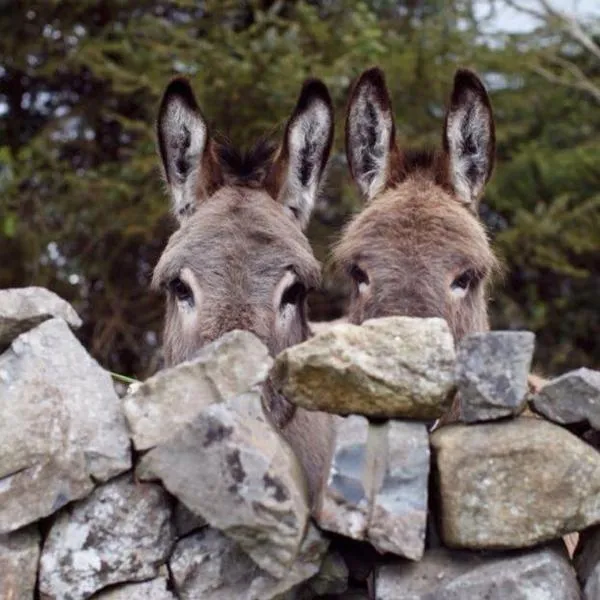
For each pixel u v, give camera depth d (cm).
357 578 269
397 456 250
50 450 253
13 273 902
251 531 245
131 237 902
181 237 381
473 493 247
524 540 246
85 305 951
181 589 259
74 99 1057
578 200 1007
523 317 1000
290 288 366
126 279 966
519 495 247
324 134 414
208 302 353
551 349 1030
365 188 450
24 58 962
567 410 254
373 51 859
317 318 945
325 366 253
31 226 907
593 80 1103
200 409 260
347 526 247
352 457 252
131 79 859
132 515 258
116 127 1028
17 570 254
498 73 1002
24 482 252
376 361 253
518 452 247
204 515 247
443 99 923
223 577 258
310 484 277
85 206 892
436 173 431
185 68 888
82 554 256
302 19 911
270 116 847
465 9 1022
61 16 955
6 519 251
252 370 261
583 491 247
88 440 255
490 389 250
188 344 358
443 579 249
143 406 260
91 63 884
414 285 373
